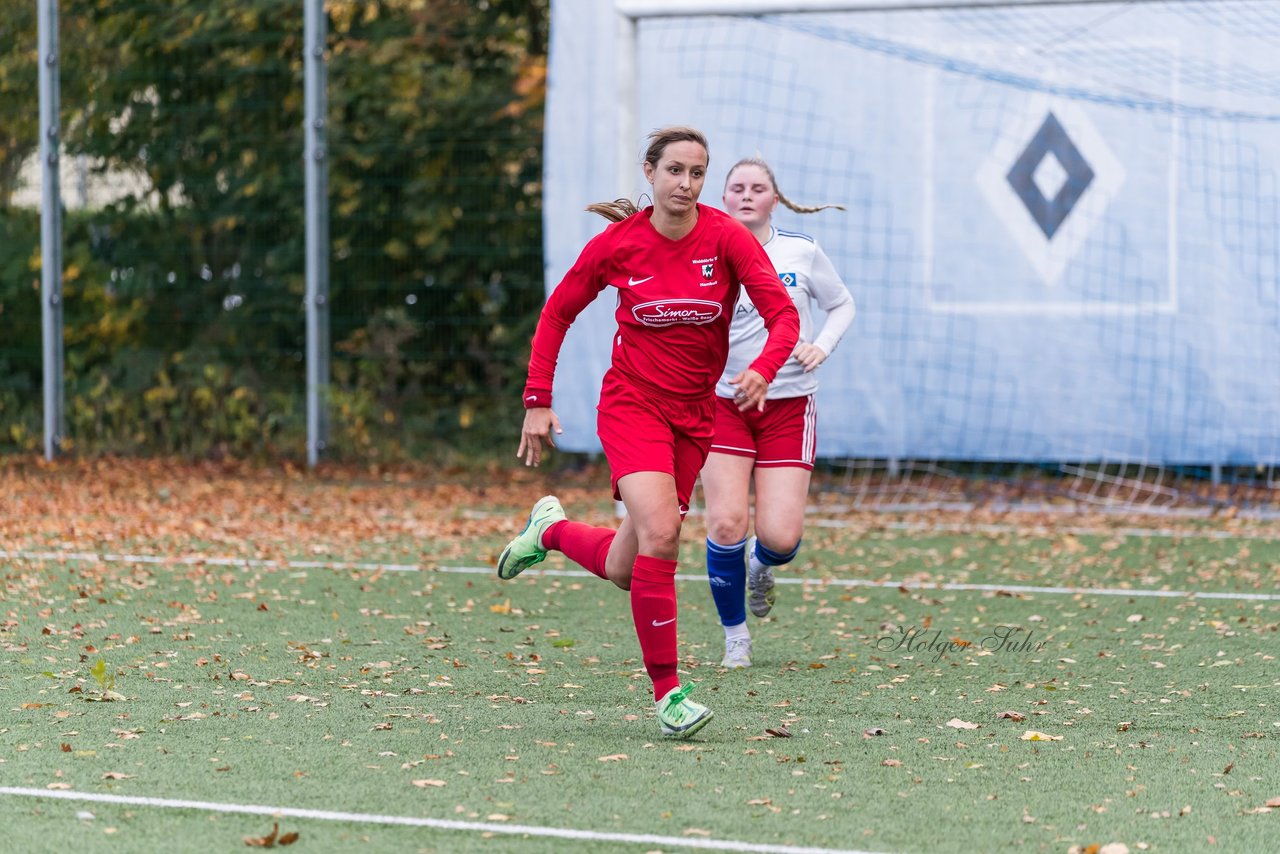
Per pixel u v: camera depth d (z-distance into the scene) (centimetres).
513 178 4828
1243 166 3922
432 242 4841
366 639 2270
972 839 1295
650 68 4169
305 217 4816
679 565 3111
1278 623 2414
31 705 1783
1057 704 1848
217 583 2777
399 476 4578
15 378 4931
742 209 2125
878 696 1897
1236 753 1602
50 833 1294
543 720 1747
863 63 4081
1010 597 2709
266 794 1418
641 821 1340
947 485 4306
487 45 4872
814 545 3388
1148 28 3959
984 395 4075
